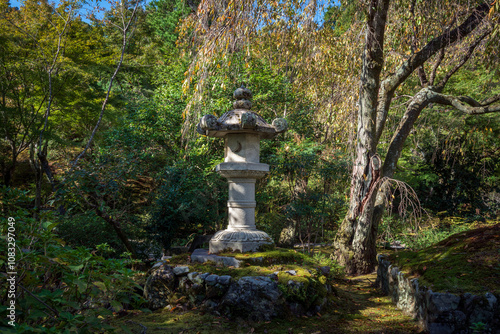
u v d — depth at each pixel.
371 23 6.45
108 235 7.14
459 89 11.48
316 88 8.77
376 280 5.59
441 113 10.74
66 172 6.29
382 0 6.12
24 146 10.36
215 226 9.47
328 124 9.09
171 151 9.29
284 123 4.69
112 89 12.83
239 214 4.74
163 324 3.43
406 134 7.62
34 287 2.10
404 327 3.41
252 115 4.41
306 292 3.79
